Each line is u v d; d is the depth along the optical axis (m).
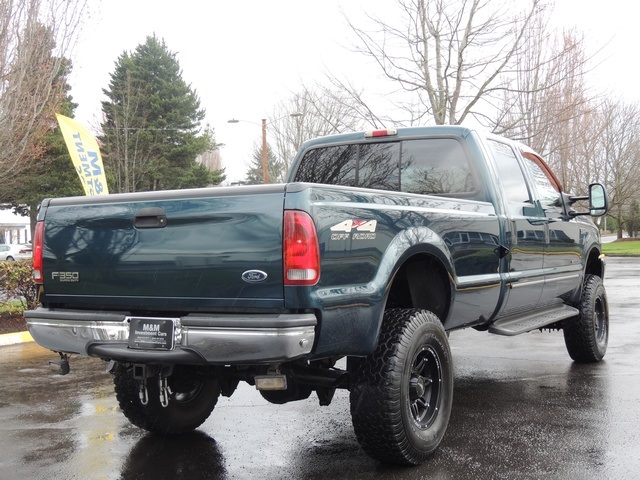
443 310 4.34
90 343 3.58
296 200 3.17
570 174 28.00
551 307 6.17
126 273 3.55
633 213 54.88
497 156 5.38
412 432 3.68
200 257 3.34
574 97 15.53
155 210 3.46
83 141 14.95
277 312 3.21
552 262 5.88
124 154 41.84
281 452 4.14
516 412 4.89
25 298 10.93
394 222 3.75
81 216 3.71
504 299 5.00
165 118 45.25
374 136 5.47
